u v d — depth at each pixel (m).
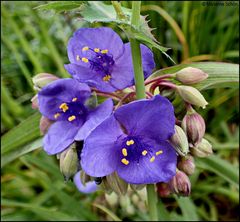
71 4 0.11
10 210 0.22
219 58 0.24
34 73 0.27
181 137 0.10
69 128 0.11
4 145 0.17
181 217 0.19
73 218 0.19
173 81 0.13
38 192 0.23
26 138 0.17
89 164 0.10
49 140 0.11
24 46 0.25
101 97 0.12
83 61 0.11
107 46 0.11
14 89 0.28
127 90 0.12
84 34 0.11
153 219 0.13
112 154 0.10
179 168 0.12
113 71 0.11
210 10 0.24
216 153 0.24
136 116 0.10
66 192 0.23
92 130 0.09
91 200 0.22
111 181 0.11
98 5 0.12
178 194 0.12
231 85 0.15
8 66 0.28
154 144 0.10
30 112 0.26
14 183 0.23
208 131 0.25
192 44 0.24
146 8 0.22
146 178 0.10
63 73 0.25
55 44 0.29
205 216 0.21
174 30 0.25
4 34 0.26
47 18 0.27
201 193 0.22
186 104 0.11
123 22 0.10
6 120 0.25
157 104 0.10
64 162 0.11
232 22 0.24
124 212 0.20
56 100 0.11
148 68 0.11
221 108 0.24
